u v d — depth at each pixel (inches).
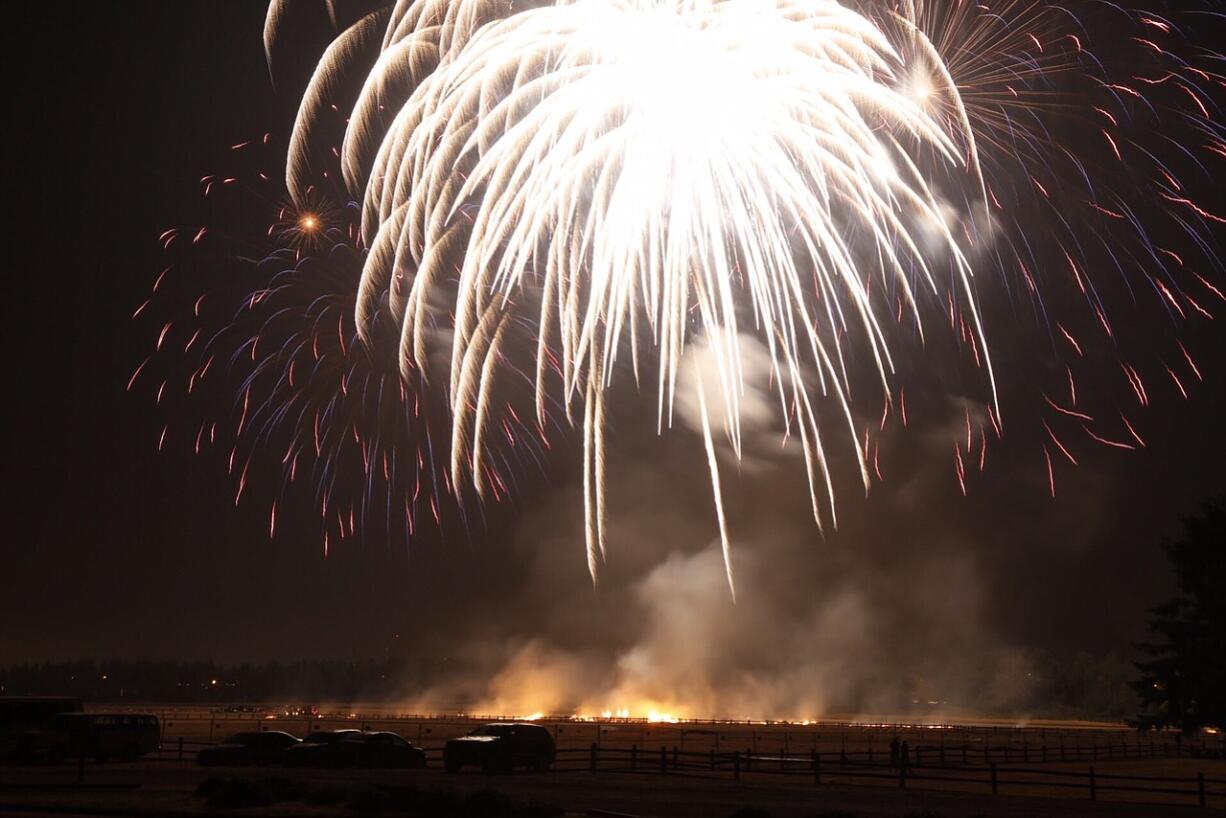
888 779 1972.2
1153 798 1712.6
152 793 1411.2
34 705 2054.6
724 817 1203.2
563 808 1290.6
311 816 1177.4
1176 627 2080.5
